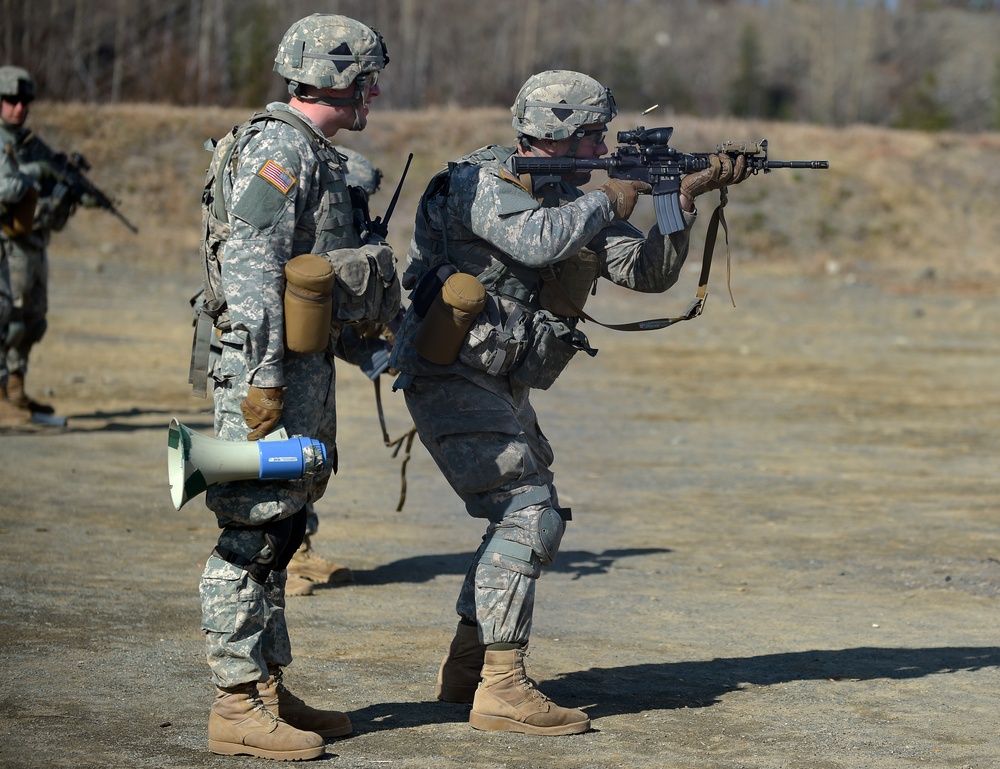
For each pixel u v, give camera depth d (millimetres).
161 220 67688
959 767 9281
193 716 10008
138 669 11289
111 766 8812
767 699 10953
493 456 9742
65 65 106250
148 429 25781
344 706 10430
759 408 32500
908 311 59188
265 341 8883
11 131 23672
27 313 25312
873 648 12836
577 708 10555
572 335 9992
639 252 10250
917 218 78812
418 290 9867
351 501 20422
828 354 44500
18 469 21344
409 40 138250
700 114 178000
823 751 9570
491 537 9820
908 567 16703
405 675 11391
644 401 33094
